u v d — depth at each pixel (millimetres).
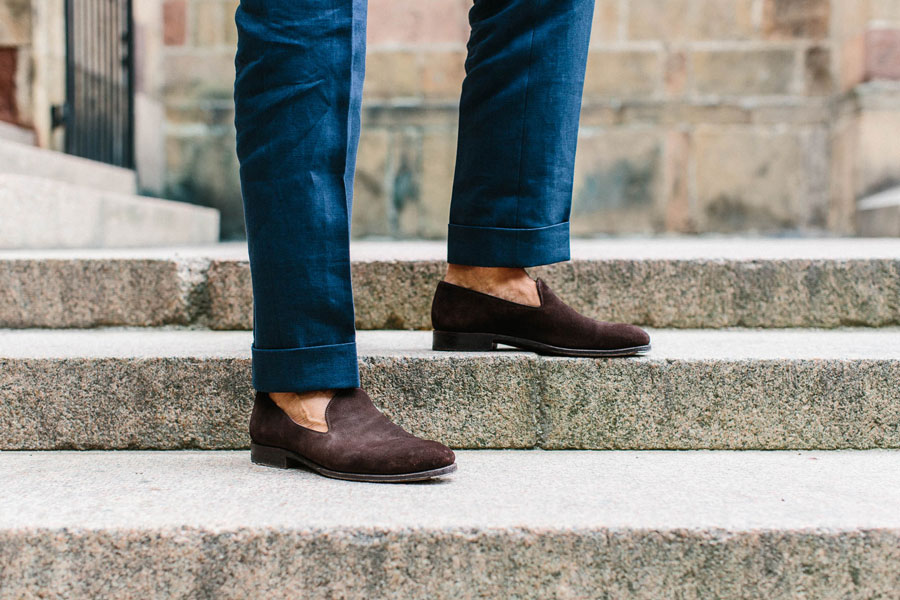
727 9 4508
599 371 1379
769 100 4523
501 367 1379
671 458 1312
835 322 1797
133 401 1369
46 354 1388
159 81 4676
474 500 1054
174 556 956
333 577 956
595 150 4582
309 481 1141
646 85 4551
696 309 1813
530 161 1381
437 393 1380
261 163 1100
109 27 4402
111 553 954
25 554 953
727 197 4559
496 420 1381
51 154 3357
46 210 2695
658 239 4230
